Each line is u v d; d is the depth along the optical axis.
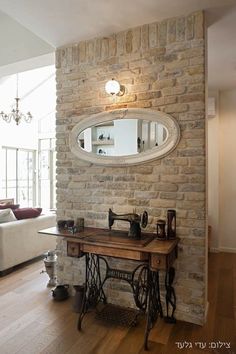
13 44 3.20
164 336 1.99
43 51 3.00
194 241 2.15
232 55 2.88
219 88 3.95
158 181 2.28
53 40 2.61
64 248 2.71
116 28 2.39
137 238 2.15
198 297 2.14
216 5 2.04
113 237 2.20
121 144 2.42
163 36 2.25
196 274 2.14
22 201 7.40
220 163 4.09
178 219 2.20
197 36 2.12
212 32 2.42
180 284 2.20
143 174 2.35
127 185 2.42
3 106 6.20
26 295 2.65
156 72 2.28
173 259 2.12
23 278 3.08
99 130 2.53
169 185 2.24
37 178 7.84
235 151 4.01
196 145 2.13
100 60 2.53
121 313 2.30
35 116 7.49
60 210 2.76
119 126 2.43
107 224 2.52
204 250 2.12
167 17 2.21
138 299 2.28
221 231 4.10
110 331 2.06
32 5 2.07
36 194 7.83
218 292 2.72
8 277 3.11
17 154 7.21
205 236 2.13
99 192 2.56
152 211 2.31
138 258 1.94
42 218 3.80
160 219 2.27
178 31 2.19
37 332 2.04
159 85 2.26
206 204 2.17
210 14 2.16
